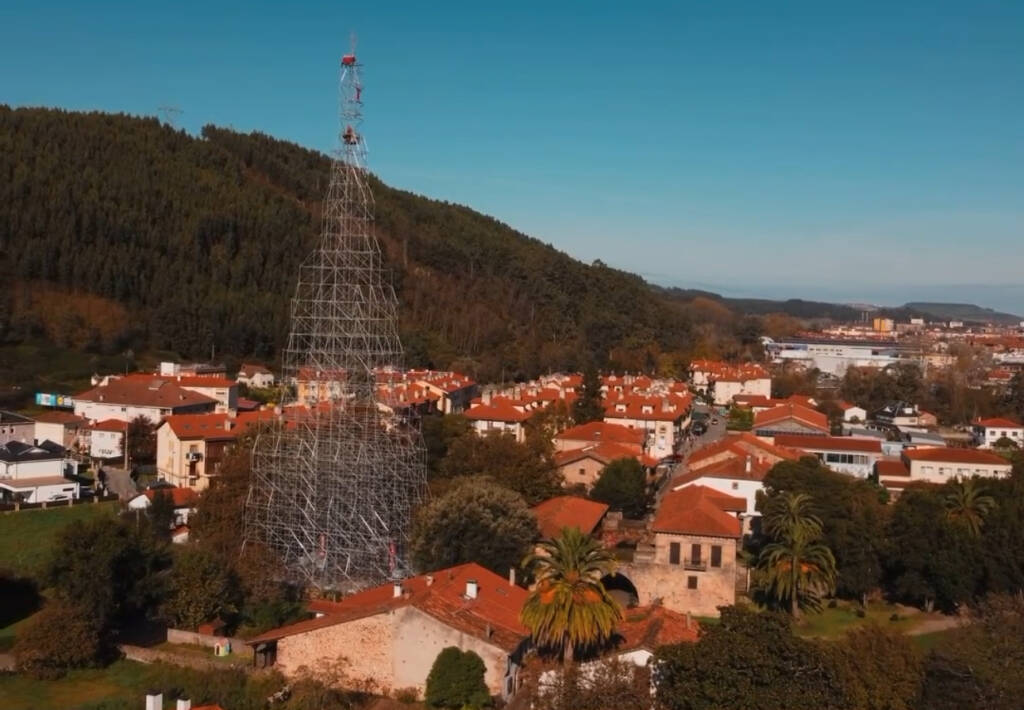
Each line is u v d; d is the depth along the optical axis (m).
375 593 64.81
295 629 56.75
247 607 71.50
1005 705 44.75
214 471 120.31
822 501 83.06
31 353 187.62
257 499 84.81
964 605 75.69
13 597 75.44
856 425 185.38
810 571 73.81
